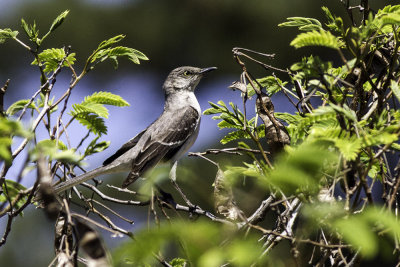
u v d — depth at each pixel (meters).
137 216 17.20
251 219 6.82
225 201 6.71
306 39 5.45
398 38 6.87
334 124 5.92
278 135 7.00
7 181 7.45
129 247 3.79
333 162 5.38
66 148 7.71
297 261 5.34
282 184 4.00
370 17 5.96
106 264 5.16
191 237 3.80
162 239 3.79
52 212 5.91
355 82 7.36
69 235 6.80
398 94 6.05
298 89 7.74
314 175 4.08
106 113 8.02
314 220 4.78
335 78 6.08
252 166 7.06
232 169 6.20
